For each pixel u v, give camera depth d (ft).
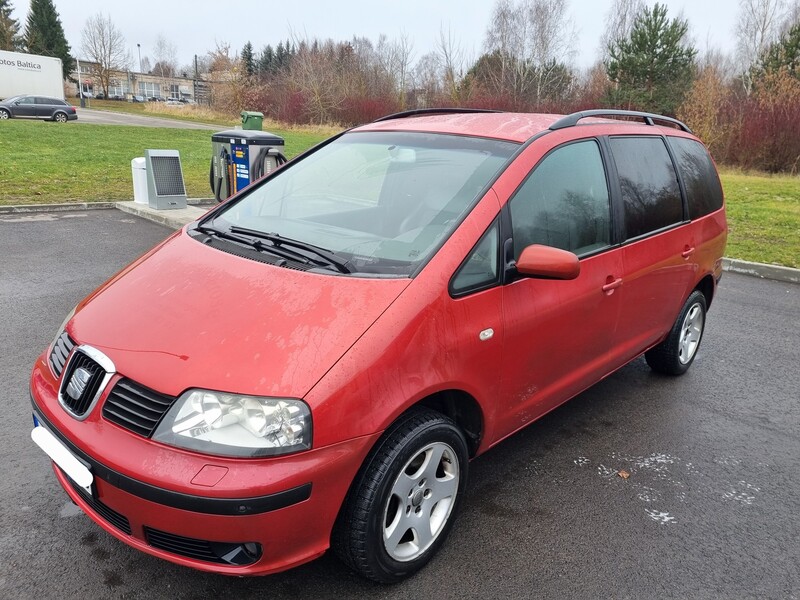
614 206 11.71
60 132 77.97
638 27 117.39
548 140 10.59
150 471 6.81
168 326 7.91
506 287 9.23
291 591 8.29
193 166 55.93
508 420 10.01
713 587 8.84
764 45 153.28
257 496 6.72
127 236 28.48
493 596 8.41
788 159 76.33
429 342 8.07
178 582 8.35
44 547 8.85
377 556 7.95
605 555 9.36
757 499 11.07
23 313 17.88
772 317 22.20
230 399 6.95
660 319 14.06
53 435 7.89
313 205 10.86
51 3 257.34
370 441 7.43
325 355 7.32
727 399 15.15
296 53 147.64
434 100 140.26
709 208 15.61
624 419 13.80
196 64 341.82
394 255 8.93
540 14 149.89
